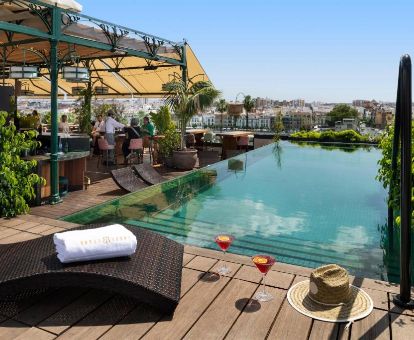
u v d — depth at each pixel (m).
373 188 8.53
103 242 2.62
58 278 2.42
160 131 13.96
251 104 23.78
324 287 2.57
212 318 2.45
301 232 5.41
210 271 3.15
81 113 13.62
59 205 6.55
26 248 2.88
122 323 2.40
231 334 2.28
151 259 2.81
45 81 16.88
